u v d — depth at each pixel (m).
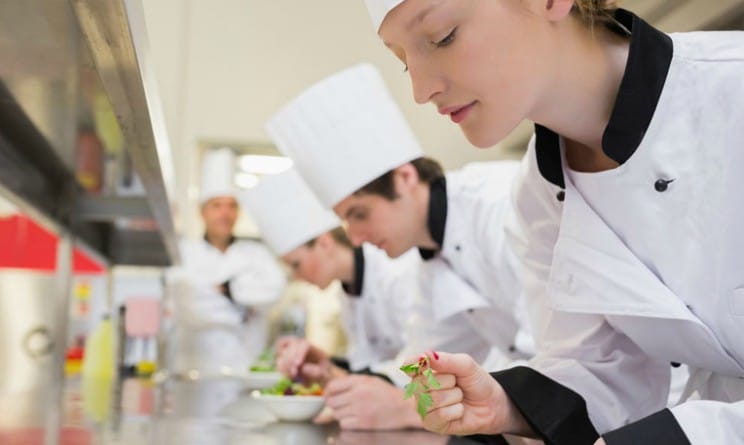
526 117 1.03
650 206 1.02
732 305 0.97
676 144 0.99
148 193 1.80
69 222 2.51
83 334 3.54
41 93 1.41
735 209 0.95
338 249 3.14
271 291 4.31
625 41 1.03
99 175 2.28
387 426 1.56
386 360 3.30
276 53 4.61
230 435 1.40
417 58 0.91
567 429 1.07
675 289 1.02
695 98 0.98
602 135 1.03
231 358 4.13
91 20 0.93
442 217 2.10
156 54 4.40
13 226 3.08
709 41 1.02
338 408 1.58
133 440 1.25
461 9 0.87
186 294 4.18
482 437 1.30
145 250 3.39
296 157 2.16
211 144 4.70
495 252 2.02
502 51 0.89
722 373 1.08
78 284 3.56
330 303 5.78
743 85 0.96
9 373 2.93
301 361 2.36
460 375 1.02
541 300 1.28
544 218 1.22
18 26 1.04
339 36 4.61
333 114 2.07
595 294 1.05
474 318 2.23
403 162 2.08
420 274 2.34
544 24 0.92
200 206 4.49
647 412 1.18
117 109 1.21
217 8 4.59
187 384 2.87
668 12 1.81
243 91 4.60
